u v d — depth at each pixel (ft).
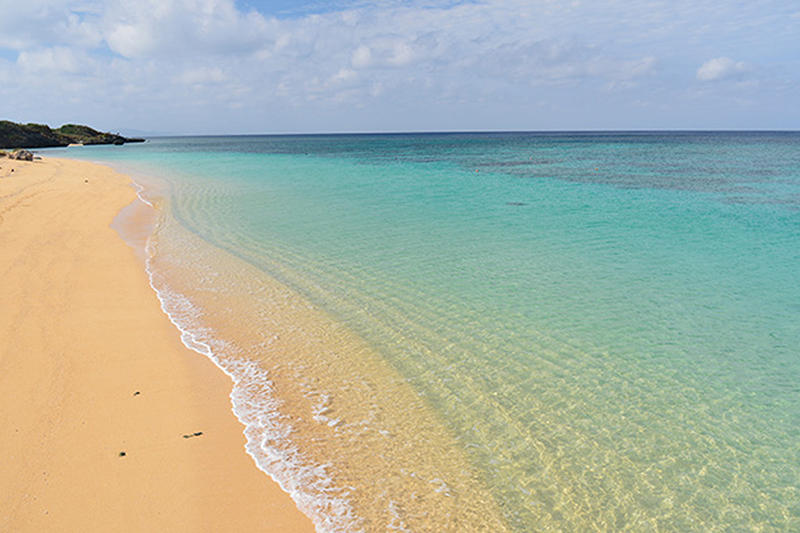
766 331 34.12
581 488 20.21
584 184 115.85
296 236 62.23
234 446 22.71
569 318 36.40
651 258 51.60
